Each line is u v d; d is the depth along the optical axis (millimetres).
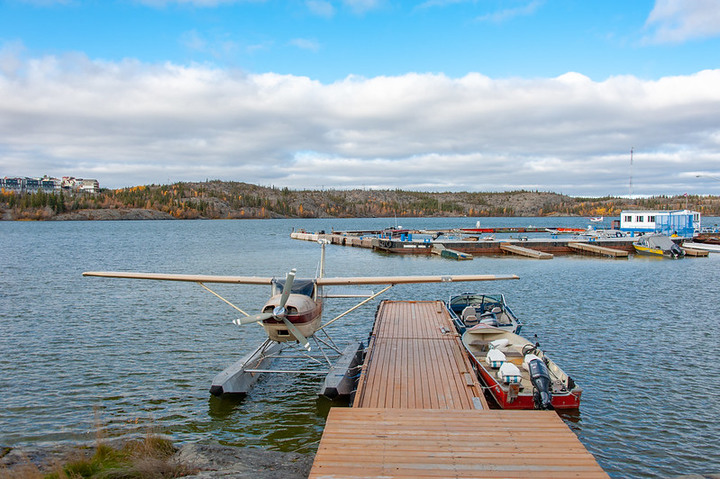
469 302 24172
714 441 11836
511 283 36156
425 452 8508
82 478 8953
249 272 43094
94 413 13211
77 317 24297
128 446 10695
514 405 12906
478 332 17203
